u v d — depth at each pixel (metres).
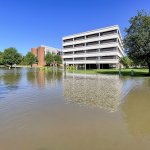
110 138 5.55
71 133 5.93
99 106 9.62
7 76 34.19
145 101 11.01
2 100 11.16
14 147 4.95
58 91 14.89
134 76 34.38
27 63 139.12
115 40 84.31
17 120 7.21
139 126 6.62
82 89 16.14
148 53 34.88
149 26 33.97
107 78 29.61
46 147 4.97
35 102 10.56
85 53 98.12
